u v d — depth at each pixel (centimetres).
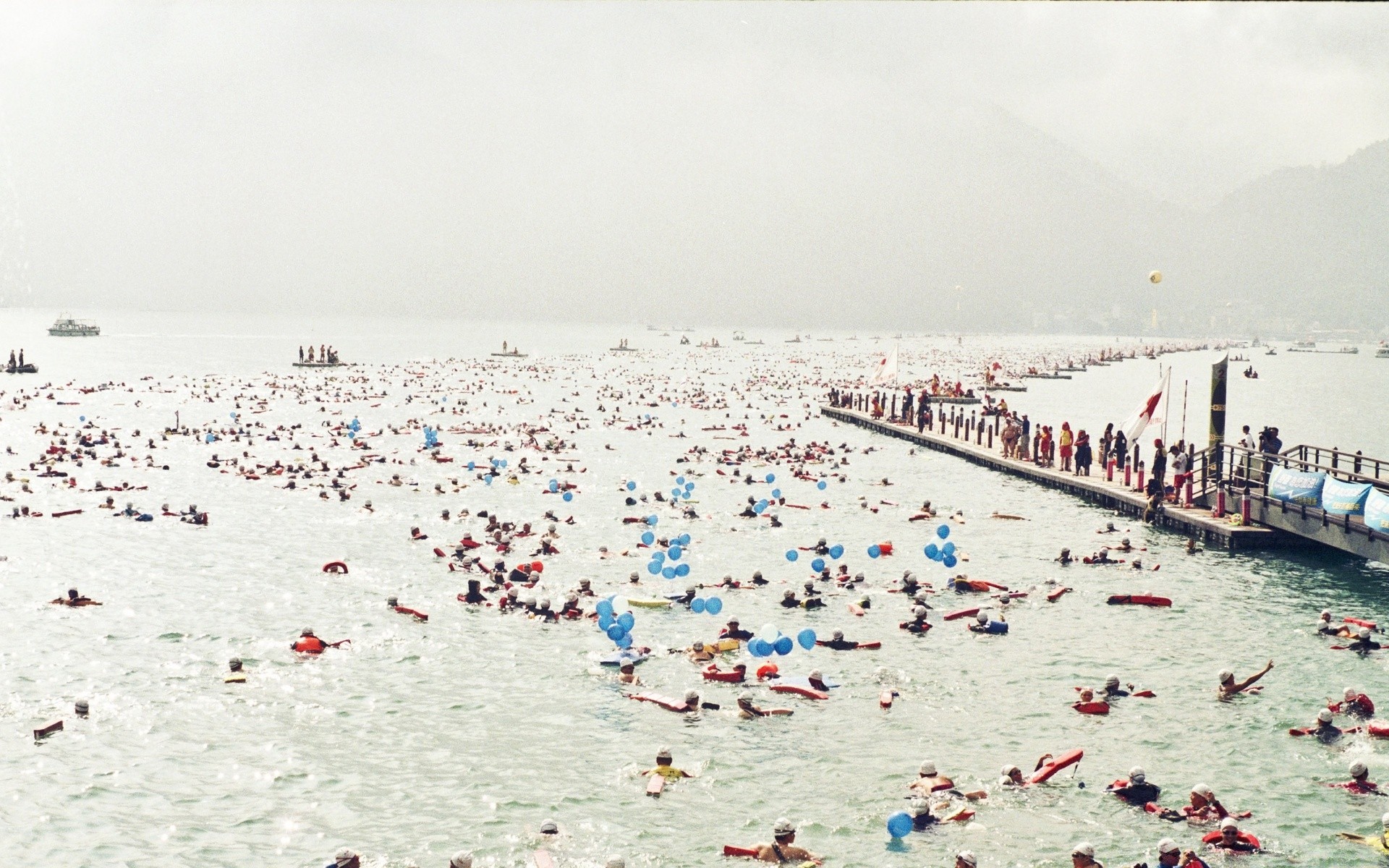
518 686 2491
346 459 5838
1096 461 6131
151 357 16100
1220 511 4256
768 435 7444
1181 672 2641
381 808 1920
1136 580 3512
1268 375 19588
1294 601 3281
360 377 12394
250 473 5219
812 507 4706
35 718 2261
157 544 3766
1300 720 2345
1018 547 4000
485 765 2089
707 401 10075
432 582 3341
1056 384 14750
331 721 2284
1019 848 1798
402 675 2553
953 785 2019
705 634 2888
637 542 3931
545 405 9338
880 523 4400
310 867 1719
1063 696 2480
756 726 2291
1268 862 1756
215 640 2769
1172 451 4681
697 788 2008
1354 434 9081
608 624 2656
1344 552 3928
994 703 2433
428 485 5050
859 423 8075
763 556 3769
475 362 16888
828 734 2252
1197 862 1695
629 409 9150
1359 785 2030
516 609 3053
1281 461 4100
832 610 3133
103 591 3181
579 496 4841
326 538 3903
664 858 1762
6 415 7562
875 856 1773
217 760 2091
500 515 4388
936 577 3534
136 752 2119
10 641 2727
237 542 3825
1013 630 2962
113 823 1850
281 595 3169
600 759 2125
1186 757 2156
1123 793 1980
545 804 1942
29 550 3641
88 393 9356
